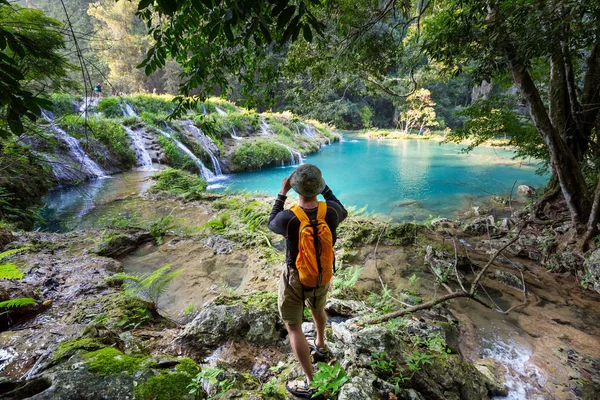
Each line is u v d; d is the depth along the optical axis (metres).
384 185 13.50
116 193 9.88
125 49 34.38
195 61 3.50
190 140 16.12
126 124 15.14
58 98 14.22
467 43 4.23
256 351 2.89
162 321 3.43
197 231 6.67
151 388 1.96
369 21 4.88
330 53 5.30
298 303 2.14
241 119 20.91
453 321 3.85
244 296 3.76
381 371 2.44
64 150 11.22
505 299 4.51
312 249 1.96
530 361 3.30
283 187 2.28
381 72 5.39
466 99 41.66
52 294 3.83
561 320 4.05
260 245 5.77
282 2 1.59
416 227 6.83
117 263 5.05
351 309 3.70
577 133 6.52
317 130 28.16
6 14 3.34
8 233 5.50
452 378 2.59
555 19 3.11
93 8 33.31
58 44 3.28
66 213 8.16
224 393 2.04
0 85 1.48
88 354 2.24
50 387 1.85
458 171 16.03
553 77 6.21
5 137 1.62
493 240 6.74
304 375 2.42
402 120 34.50
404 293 4.45
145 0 1.74
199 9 1.72
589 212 5.71
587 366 3.23
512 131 7.40
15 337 2.84
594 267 4.92
